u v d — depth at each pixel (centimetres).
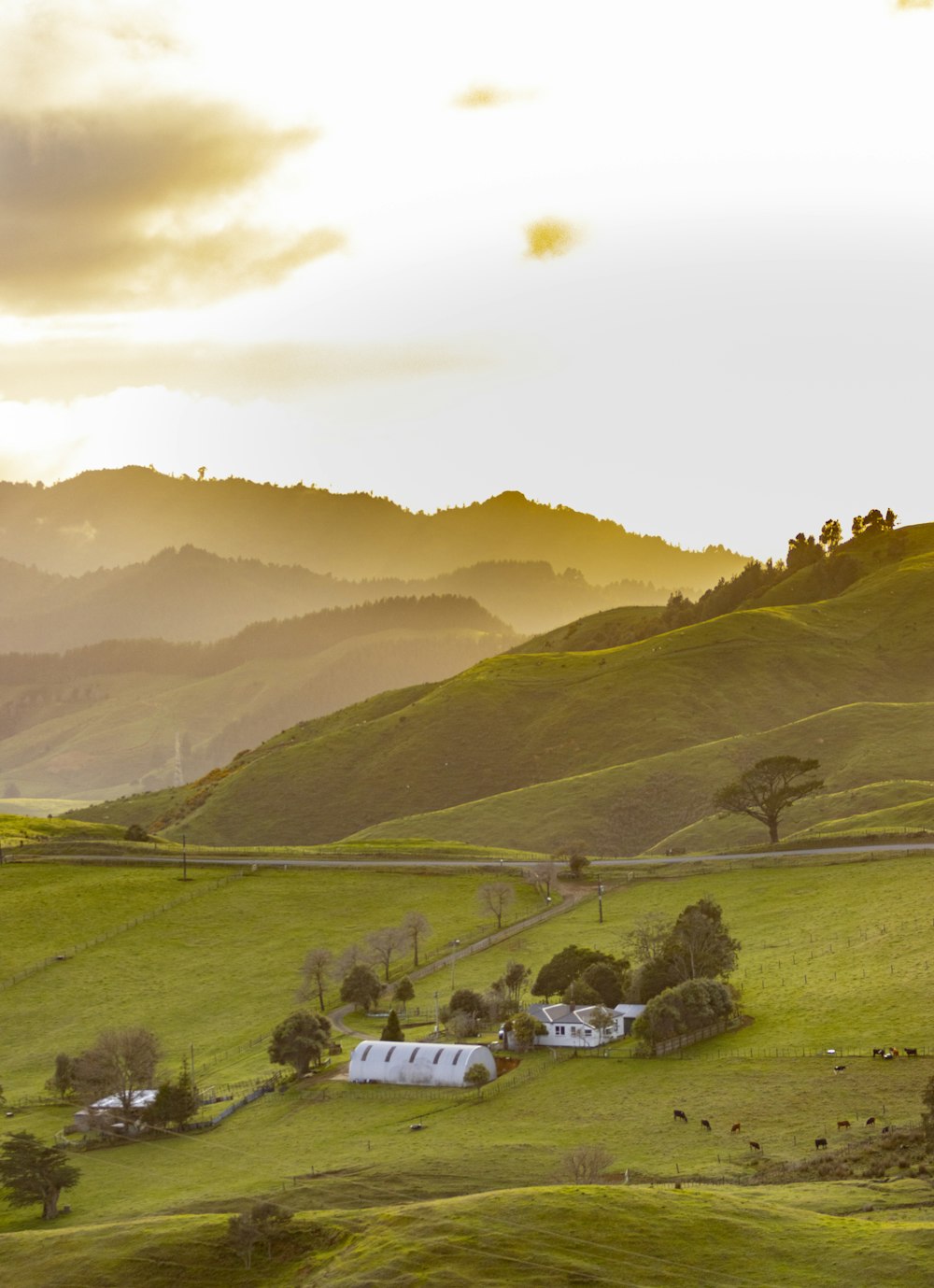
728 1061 13350
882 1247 7819
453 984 18700
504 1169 10756
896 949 16200
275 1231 9225
